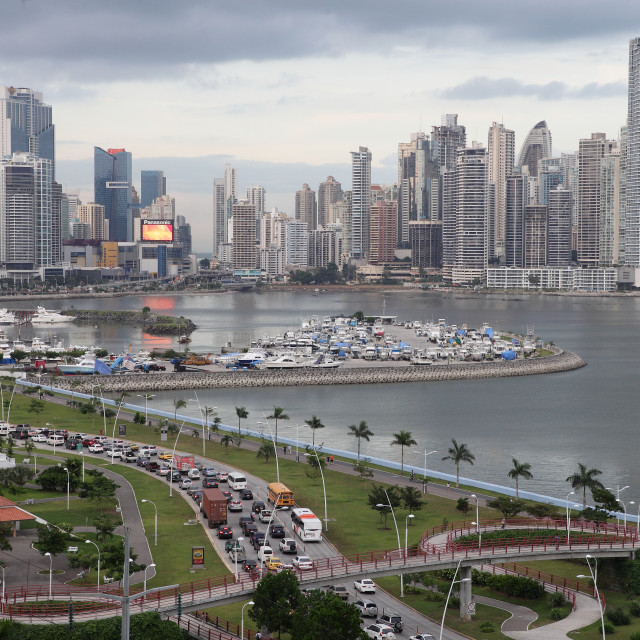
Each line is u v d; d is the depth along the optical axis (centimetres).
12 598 18012
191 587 17788
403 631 17450
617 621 18075
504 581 19925
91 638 15488
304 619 16288
